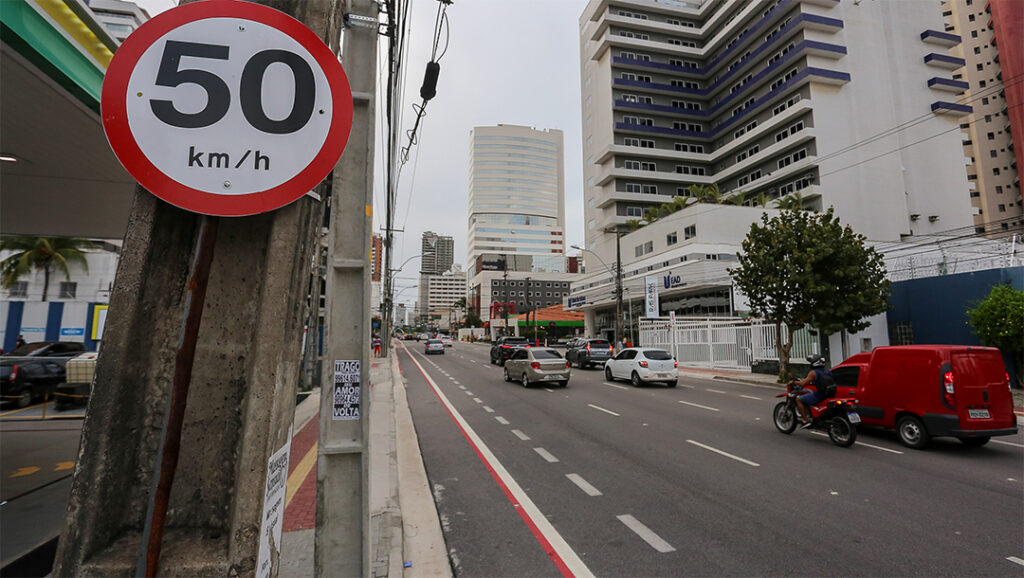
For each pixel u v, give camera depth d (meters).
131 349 1.81
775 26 52.19
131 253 1.81
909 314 18.72
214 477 1.89
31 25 3.82
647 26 60.62
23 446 8.05
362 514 1.97
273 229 1.88
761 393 15.18
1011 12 65.25
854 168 46.03
